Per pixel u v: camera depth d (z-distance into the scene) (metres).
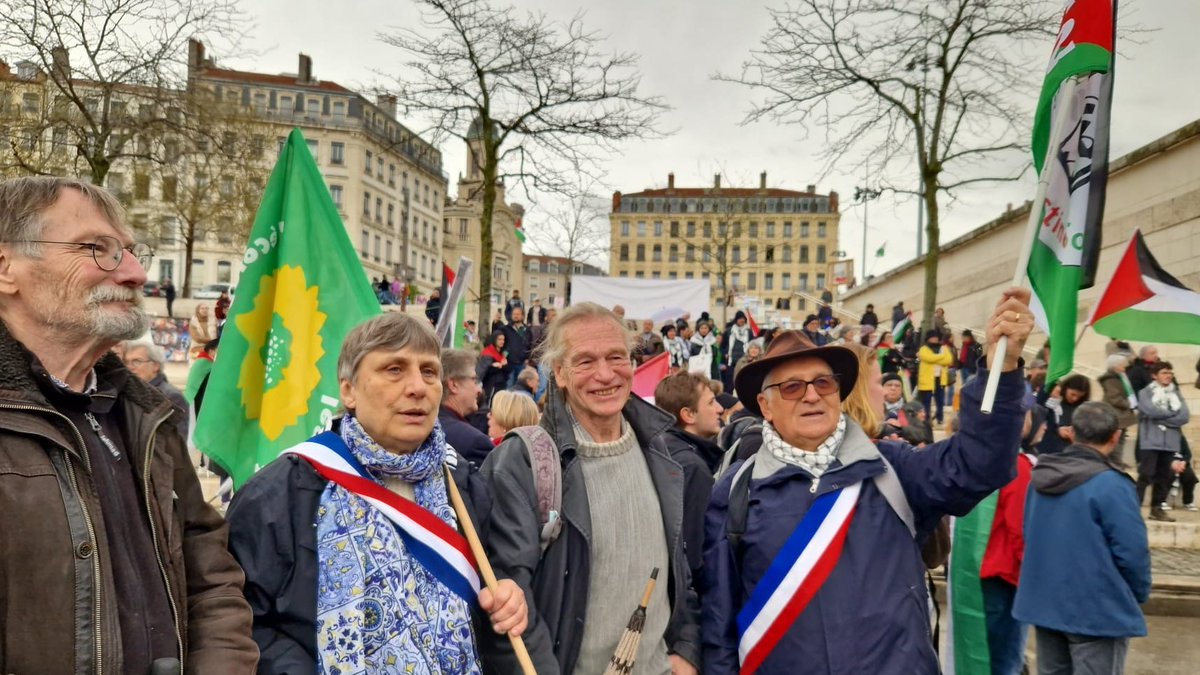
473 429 4.26
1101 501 3.93
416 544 2.30
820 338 16.44
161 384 5.55
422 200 77.62
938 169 17.05
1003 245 22.53
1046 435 8.21
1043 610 4.07
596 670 2.62
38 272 1.83
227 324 3.83
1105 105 3.11
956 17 16.12
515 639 2.33
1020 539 4.51
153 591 1.87
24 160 17.91
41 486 1.69
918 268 28.98
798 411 2.88
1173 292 7.71
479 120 18.12
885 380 7.28
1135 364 10.03
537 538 2.58
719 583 2.91
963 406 2.70
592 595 2.68
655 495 2.87
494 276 76.38
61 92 17.62
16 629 1.63
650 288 20.22
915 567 2.77
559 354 2.88
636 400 3.05
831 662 2.60
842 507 2.75
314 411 3.79
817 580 2.68
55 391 1.79
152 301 26.88
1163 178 15.70
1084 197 3.12
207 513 2.13
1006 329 2.57
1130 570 3.90
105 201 1.95
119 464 1.90
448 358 4.62
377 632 2.16
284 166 3.98
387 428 2.32
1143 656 5.94
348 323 3.89
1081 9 2.97
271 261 3.94
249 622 2.06
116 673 1.72
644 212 99.69
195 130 19.23
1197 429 12.08
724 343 17.80
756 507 2.88
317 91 64.62
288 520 2.22
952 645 4.64
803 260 98.94
